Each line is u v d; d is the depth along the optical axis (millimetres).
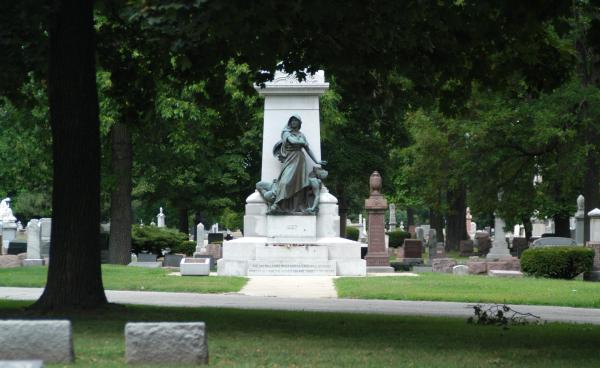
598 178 50812
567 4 17594
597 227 41938
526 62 21219
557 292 29047
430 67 21344
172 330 11695
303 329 17750
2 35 18469
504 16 18953
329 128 49531
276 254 36344
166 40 16562
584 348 15602
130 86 23391
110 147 45562
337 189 63438
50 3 18422
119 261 43906
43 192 84062
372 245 44125
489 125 46875
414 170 56062
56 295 19156
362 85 22750
